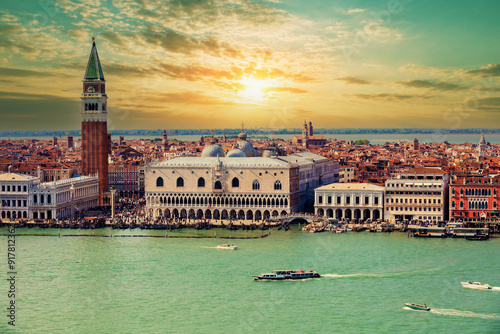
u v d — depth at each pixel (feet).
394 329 615.57
